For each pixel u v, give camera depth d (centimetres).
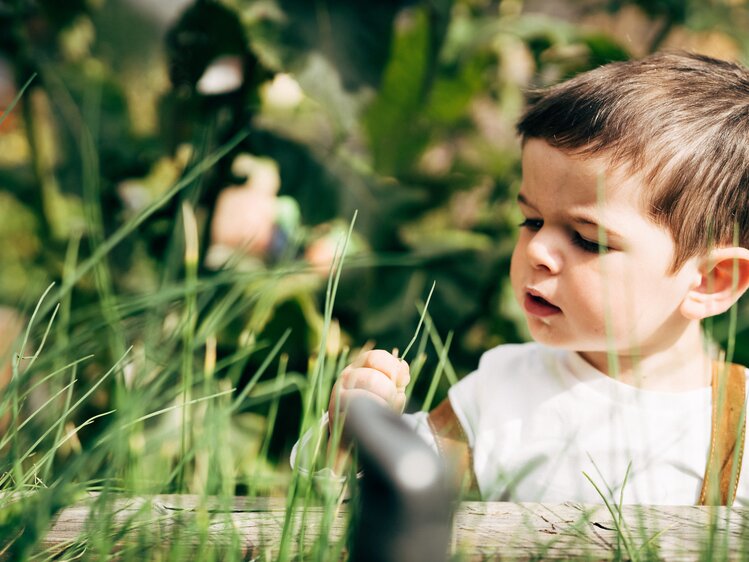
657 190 109
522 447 121
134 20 215
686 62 125
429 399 103
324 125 234
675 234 111
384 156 239
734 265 101
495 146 265
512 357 130
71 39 230
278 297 202
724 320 198
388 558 45
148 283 199
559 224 113
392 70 225
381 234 226
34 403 138
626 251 109
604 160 109
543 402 123
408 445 46
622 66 123
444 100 246
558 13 325
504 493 121
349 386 98
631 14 321
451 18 233
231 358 112
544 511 87
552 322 115
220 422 93
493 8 287
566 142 112
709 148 112
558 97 117
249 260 226
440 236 235
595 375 121
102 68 227
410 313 221
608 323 94
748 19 281
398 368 102
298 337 207
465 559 72
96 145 211
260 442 188
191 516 83
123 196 218
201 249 203
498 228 250
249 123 218
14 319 136
